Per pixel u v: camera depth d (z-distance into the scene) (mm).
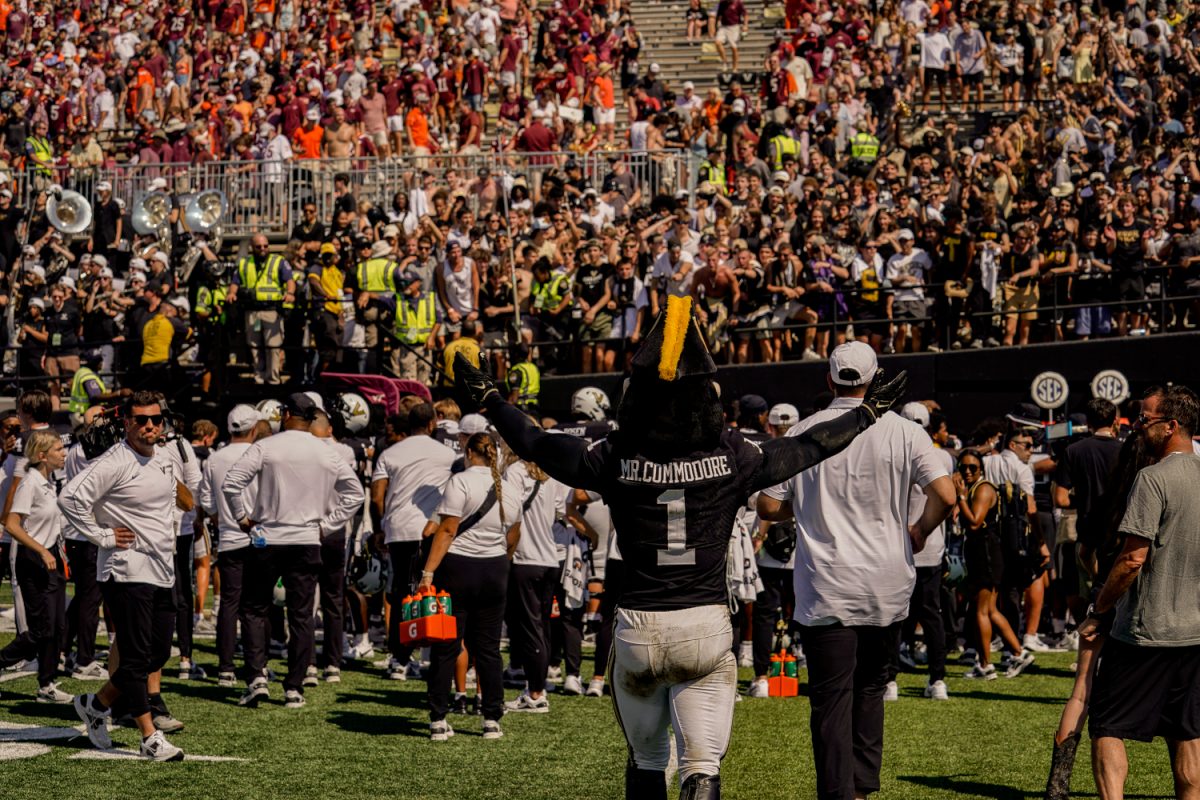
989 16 31984
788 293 23406
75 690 13586
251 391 23781
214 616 19172
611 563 13859
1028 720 12867
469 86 34312
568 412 23734
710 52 36812
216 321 23781
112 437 11648
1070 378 22453
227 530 14070
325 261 23625
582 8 36156
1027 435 15500
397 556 14234
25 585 13055
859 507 8367
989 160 26656
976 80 31688
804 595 8391
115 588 10734
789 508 8711
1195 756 8203
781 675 14203
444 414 16219
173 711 12867
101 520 10742
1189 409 8445
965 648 16625
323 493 13094
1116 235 23047
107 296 26078
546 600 13578
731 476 6789
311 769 10703
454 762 11055
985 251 23156
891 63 32594
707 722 6762
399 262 25031
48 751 11109
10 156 34906
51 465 13258
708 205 26844
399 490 14203
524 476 12797
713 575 6781
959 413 23109
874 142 28984
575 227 26344
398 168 30000
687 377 6691
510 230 26453
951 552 15141
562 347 24328
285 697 13172
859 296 23453
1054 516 17406
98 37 41281
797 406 23109
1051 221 23984
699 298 23656
